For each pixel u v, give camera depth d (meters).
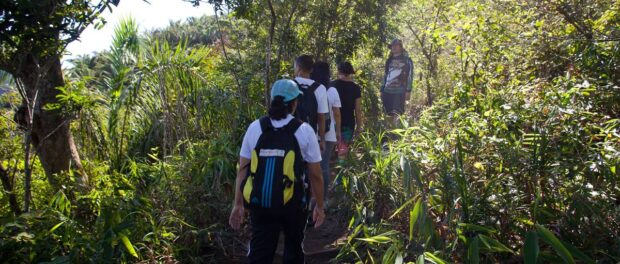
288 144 3.55
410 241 4.05
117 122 6.76
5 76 5.57
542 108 4.54
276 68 7.75
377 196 5.15
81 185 5.08
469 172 4.43
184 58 7.12
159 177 5.53
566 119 4.30
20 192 5.28
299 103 5.27
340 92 6.27
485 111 4.92
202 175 5.55
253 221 3.69
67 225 4.23
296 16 8.12
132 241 4.41
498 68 5.93
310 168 3.68
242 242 5.20
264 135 3.61
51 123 5.07
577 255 3.49
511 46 6.02
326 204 5.80
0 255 3.87
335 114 5.77
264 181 3.49
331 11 8.18
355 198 5.40
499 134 4.48
